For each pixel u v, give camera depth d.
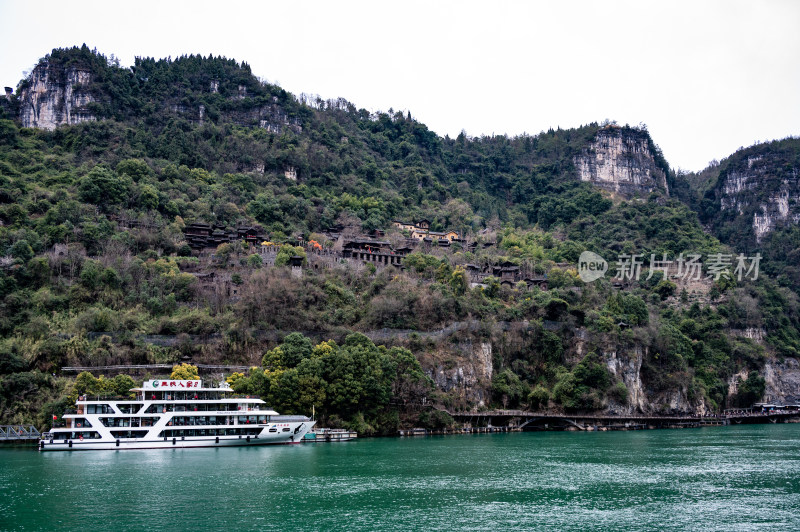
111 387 173.38
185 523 102.81
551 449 174.88
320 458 155.00
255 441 174.12
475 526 102.00
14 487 123.06
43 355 187.88
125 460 149.88
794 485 129.38
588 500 117.19
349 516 106.69
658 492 123.06
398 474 137.50
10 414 170.50
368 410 196.62
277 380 183.75
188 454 158.62
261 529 100.31
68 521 103.31
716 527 101.75
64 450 162.12
